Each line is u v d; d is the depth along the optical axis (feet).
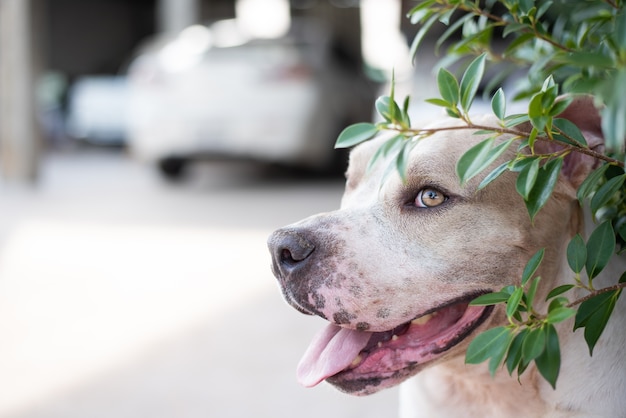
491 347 6.49
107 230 28.55
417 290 7.84
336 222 8.16
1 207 33.76
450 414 8.64
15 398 14.49
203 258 24.20
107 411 13.78
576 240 6.81
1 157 40.88
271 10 66.64
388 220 8.13
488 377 8.13
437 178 7.98
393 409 13.64
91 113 56.03
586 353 7.85
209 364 15.85
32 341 17.51
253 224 28.81
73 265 23.77
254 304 19.69
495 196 7.92
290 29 40.06
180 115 35.78
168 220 29.99
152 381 15.10
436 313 8.18
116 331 17.98
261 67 35.19
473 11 8.01
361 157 9.21
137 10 74.49
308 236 8.04
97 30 72.54
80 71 71.51
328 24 64.49
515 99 9.54
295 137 35.12
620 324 7.89
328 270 7.88
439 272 7.85
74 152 58.70
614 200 7.98
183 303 19.88
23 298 20.62
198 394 14.39
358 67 42.24
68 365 16.05
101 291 21.08
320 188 36.81
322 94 36.06
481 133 6.49
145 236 27.40
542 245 8.02
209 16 67.67
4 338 17.74
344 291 7.80
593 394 7.80
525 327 6.57
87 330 18.11
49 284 21.83
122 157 55.11
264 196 34.91
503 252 7.91
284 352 16.40
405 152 6.29
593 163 7.96
